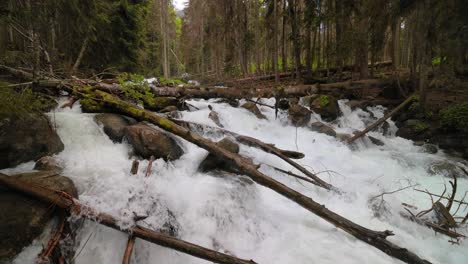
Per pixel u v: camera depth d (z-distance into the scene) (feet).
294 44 52.24
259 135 25.46
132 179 13.01
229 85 56.65
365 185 17.85
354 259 11.19
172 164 15.55
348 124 31.94
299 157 18.31
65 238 9.02
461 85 37.01
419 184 18.93
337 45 41.70
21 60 21.54
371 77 43.34
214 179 14.85
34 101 14.52
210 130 20.35
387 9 33.27
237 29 68.13
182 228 11.60
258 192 15.19
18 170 11.65
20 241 8.04
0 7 16.83
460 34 26.66
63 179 10.61
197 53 102.22
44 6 19.58
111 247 9.67
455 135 25.57
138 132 15.96
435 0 27.53
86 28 25.39
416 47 33.96
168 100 25.73
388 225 13.88
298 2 53.67
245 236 12.27
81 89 20.12
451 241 12.66
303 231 12.91
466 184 19.17
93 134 16.29
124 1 46.70
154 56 99.25
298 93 37.24
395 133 30.96
